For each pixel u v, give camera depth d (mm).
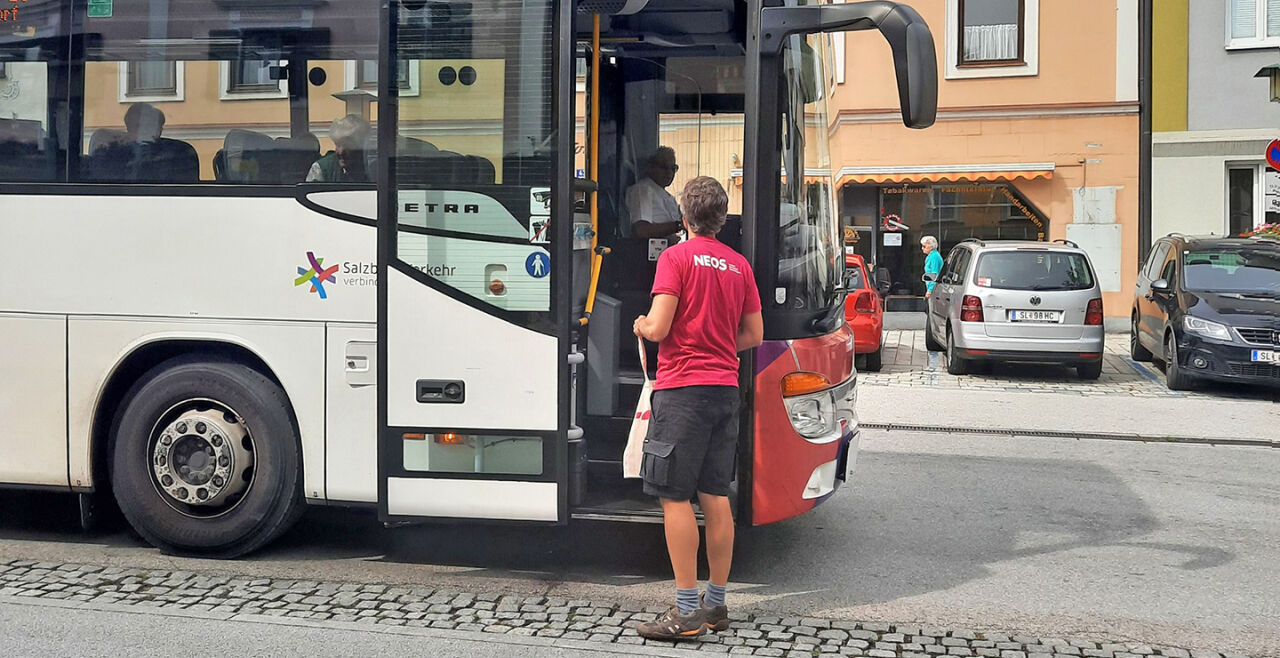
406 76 6082
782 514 6234
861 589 6348
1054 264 15688
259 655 5094
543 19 6000
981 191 21797
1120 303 21312
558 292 6000
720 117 7297
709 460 5395
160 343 6594
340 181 6297
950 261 17703
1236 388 15055
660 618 5395
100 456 6777
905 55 5559
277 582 6180
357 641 5285
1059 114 21234
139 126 6500
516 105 6023
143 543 6961
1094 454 10602
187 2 6438
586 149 7125
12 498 8078
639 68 7328
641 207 7367
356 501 6359
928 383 15391
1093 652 5387
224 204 6398
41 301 6602
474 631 5445
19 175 6629
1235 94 20750
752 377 6160
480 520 6102
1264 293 14969
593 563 6664
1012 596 6273
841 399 6559
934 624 5762
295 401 6379
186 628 5422
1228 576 6723
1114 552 7227
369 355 6289
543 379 6020
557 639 5355
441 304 6086
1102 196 21250
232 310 6410
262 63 6371
